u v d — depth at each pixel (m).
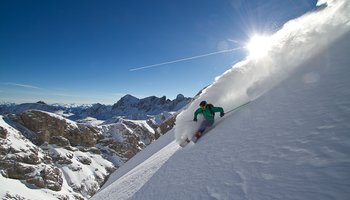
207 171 4.78
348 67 4.13
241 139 4.88
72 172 106.94
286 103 4.74
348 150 2.51
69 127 134.00
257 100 6.52
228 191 3.47
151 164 12.83
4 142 88.19
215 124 8.20
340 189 2.16
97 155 133.50
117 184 15.48
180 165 6.71
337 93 3.66
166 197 5.15
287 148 3.36
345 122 2.94
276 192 2.73
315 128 3.27
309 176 2.59
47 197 75.81
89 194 99.38
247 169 3.66
